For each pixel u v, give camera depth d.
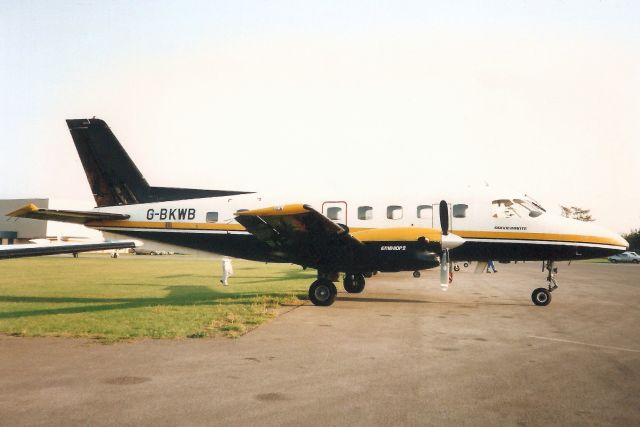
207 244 15.68
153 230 16.09
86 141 17.00
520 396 4.84
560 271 33.16
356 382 5.31
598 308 12.10
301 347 7.15
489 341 7.68
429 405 4.55
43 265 34.22
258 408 4.45
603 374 5.68
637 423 4.11
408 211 14.22
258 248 15.20
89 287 17.34
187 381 5.31
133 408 4.42
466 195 14.09
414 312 11.09
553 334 8.34
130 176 16.84
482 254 13.91
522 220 13.55
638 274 29.39
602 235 13.28
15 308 11.41
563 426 4.04
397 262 12.23
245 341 7.58
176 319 9.60
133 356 6.52
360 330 8.64
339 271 12.93
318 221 11.53
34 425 3.98
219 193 16.56
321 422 4.11
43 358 6.39
